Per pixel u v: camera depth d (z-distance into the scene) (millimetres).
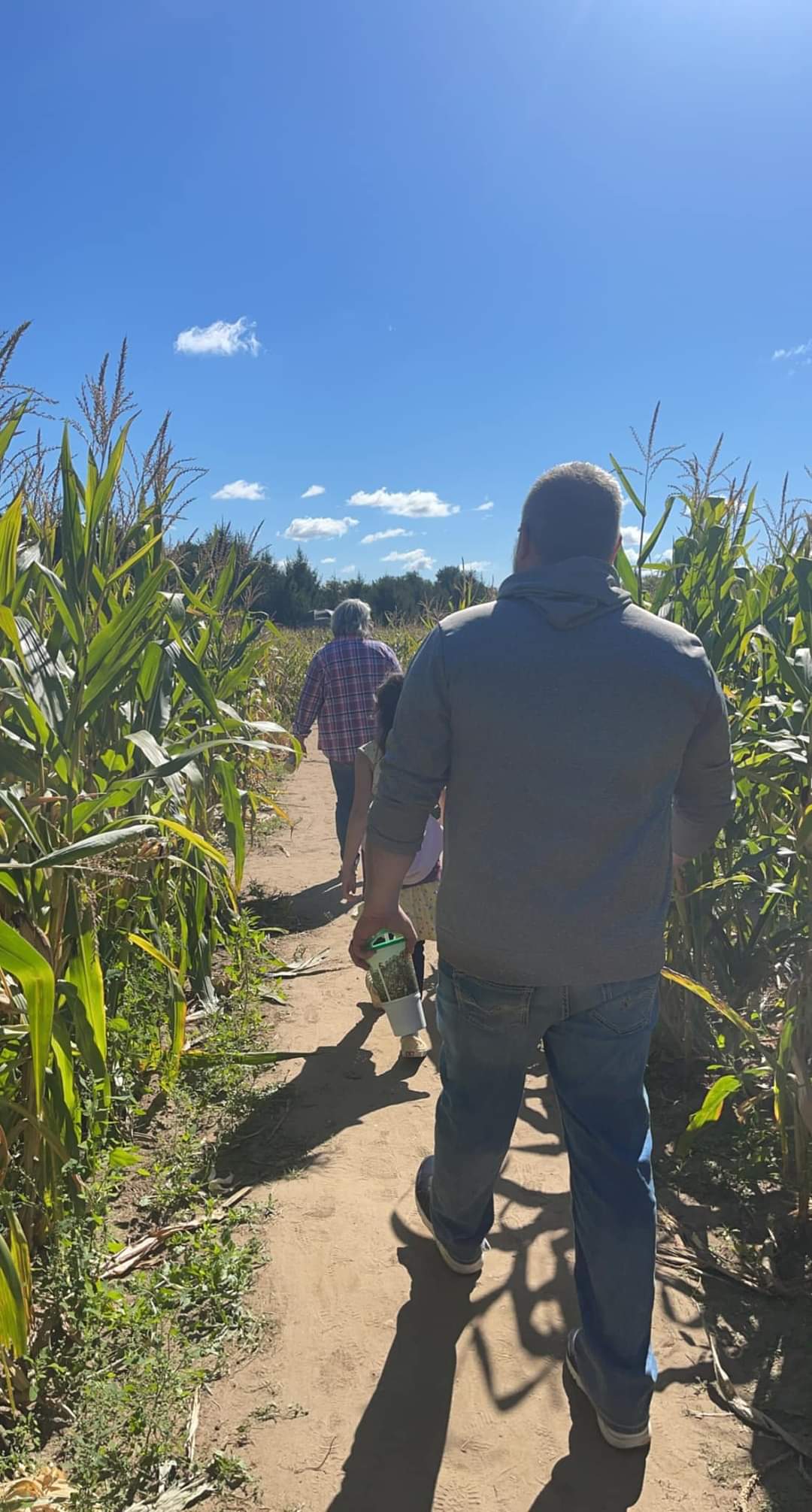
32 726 2240
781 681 3609
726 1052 3318
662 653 1695
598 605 1712
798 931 3139
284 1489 1813
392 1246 2545
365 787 3684
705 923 3350
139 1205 2709
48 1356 2053
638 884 1709
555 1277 2418
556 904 1689
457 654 1724
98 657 2293
